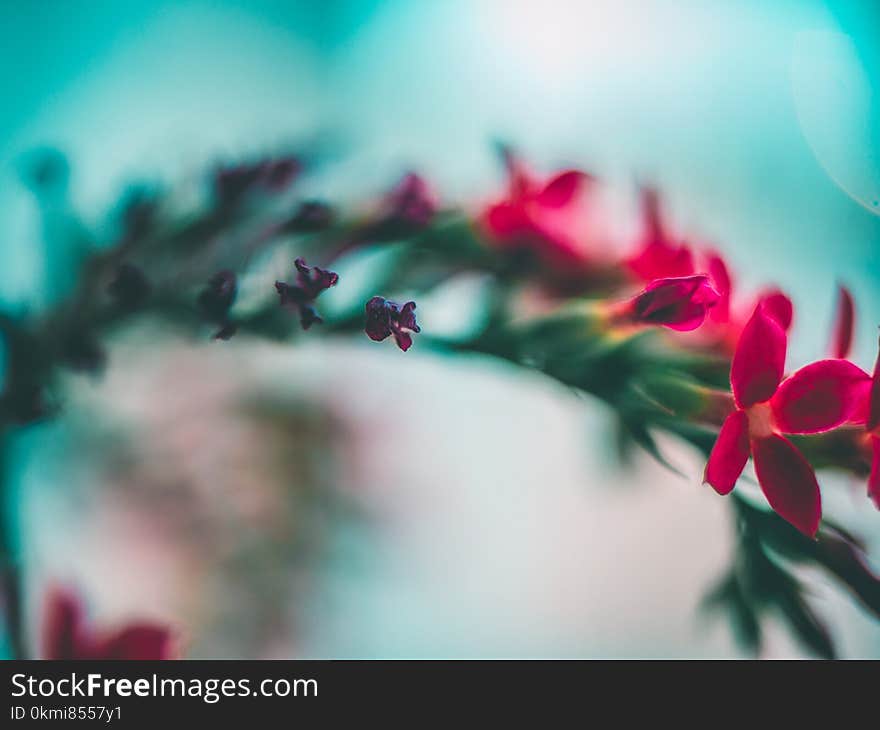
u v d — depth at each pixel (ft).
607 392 0.49
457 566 0.69
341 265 0.51
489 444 0.71
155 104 0.73
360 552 0.65
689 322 0.48
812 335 0.66
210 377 0.61
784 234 0.75
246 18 0.78
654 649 0.66
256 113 0.75
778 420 0.48
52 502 0.56
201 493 0.61
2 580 0.53
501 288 0.50
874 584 0.48
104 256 0.52
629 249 0.51
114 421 0.59
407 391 0.69
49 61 0.72
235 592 0.61
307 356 0.63
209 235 0.51
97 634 0.53
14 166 0.58
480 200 0.52
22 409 0.52
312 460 0.63
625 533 0.71
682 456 0.51
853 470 0.49
